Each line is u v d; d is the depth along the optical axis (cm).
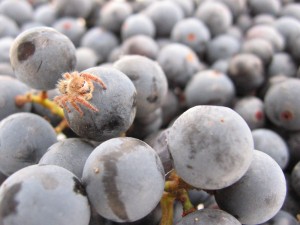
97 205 5
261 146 8
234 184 6
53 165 5
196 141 5
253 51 10
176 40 12
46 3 15
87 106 5
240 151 5
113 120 6
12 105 7
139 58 7
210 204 7
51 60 6
